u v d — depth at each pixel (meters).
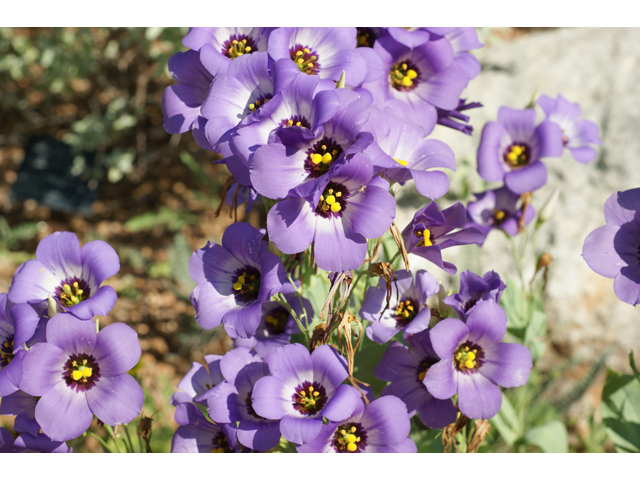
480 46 0.67
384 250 0.67
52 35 1.52
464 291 0.60
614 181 1.04
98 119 1.51
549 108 0.79
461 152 1.16
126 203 1.57
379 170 0.57
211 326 0.58
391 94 0.64
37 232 1.51
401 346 0.61
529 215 0.77
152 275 1.40
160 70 1.37
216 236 1.45
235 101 0.58
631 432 0.66
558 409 0.85
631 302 0.58
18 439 0.58
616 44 1.21
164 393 0.98
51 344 0.57
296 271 0.64
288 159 0.55
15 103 1.69
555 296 0.99
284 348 0.57
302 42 0.61
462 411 0.58
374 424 0.57
